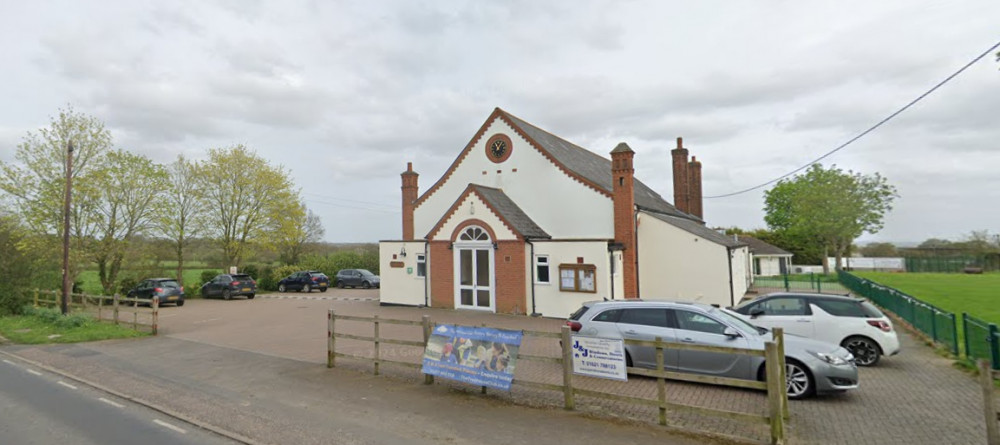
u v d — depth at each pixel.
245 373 9.99
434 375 8.46
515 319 18.30
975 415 7.06
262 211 36.66
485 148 24.06
